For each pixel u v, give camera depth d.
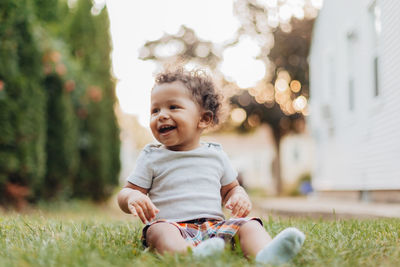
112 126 13.04
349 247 2.63
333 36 12.81
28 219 4.36
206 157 3.11
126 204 2.86
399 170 8.05
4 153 7.39
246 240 2.54
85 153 11.69
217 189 3.09
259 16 24.88
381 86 8.96
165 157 3.04
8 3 7.42
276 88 25.28
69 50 11.92
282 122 26.17
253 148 40.69
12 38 7.54
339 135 12.56
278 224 3.85
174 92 3.04
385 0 8.59
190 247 2.31
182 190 2.97
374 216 5.76
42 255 2.24
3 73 7.37
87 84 11.30
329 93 13.50
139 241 3.01
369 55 9.69
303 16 23.69
